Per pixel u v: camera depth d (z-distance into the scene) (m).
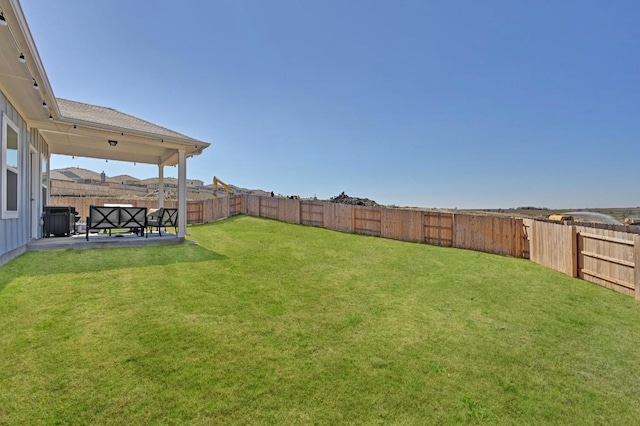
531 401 2.42
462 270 6.63
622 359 3.16
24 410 1.99
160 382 2.36
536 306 4.63
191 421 2.01
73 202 13.73
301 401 2.26
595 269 5.88
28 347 2.68
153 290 4.30
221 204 15.39
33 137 6.63
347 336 3.34
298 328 3.46
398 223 10.49
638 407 2.42
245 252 7.27
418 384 2.55
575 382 2.72
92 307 3.59
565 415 2.28
